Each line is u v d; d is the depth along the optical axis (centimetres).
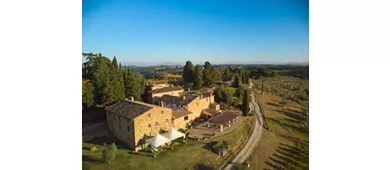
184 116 3403
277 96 3959
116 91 4034
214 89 5125
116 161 2288
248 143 2658
